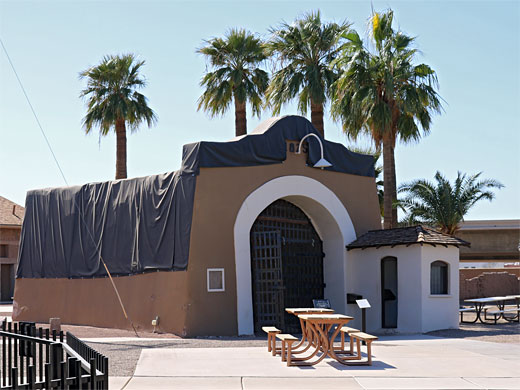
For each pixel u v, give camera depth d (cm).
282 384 1071
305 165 2119
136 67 3750
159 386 1049
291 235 2144
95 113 3659
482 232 4722
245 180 1962
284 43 3117
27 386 675
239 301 1888
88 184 2236
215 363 1271
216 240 1884
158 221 1956
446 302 2052
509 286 3347
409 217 3139
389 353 1429
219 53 3422
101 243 2141
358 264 2164
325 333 1295
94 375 688
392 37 2842
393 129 2845
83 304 2172
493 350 1488
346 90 2794
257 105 3506
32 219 2388
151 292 1942
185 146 1925
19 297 2369
